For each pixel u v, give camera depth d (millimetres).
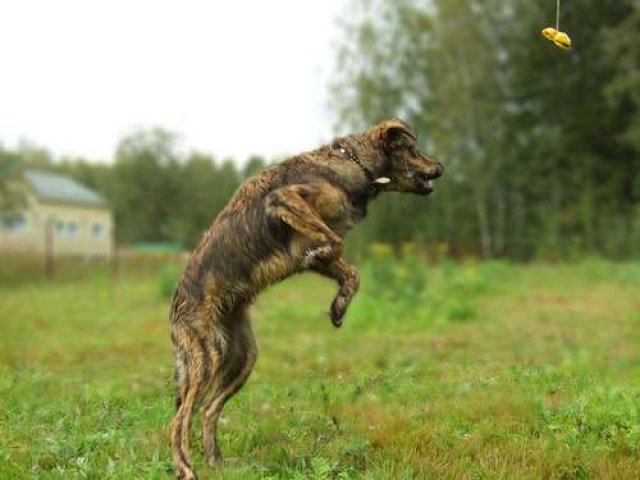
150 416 6652
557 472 4941
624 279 23922
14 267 32031
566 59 39156
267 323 15062
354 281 5422
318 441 5820
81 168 82562
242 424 6453
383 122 6117
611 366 9125
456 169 40406
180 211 65438
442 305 15781
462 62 39781
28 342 12922
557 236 34844
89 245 52938
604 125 38688
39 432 6188
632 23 33906
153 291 24578
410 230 40594
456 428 6117
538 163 39969
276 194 5293
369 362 9734
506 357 9906
